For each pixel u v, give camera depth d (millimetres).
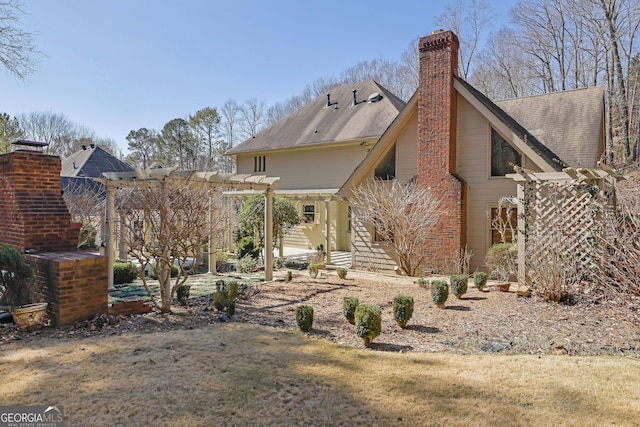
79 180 26641
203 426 3301
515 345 5348
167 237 7258
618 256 7609
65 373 4328
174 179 8227
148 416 3449
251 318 6883
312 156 20594
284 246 21172
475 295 8352
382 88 21656
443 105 11922
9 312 6309
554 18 29297
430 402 3699
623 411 3527
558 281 7555
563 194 8062
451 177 11742
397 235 11945
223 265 13430
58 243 7473
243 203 16156
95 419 3400
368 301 8039
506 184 11406
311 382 4109
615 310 6805
